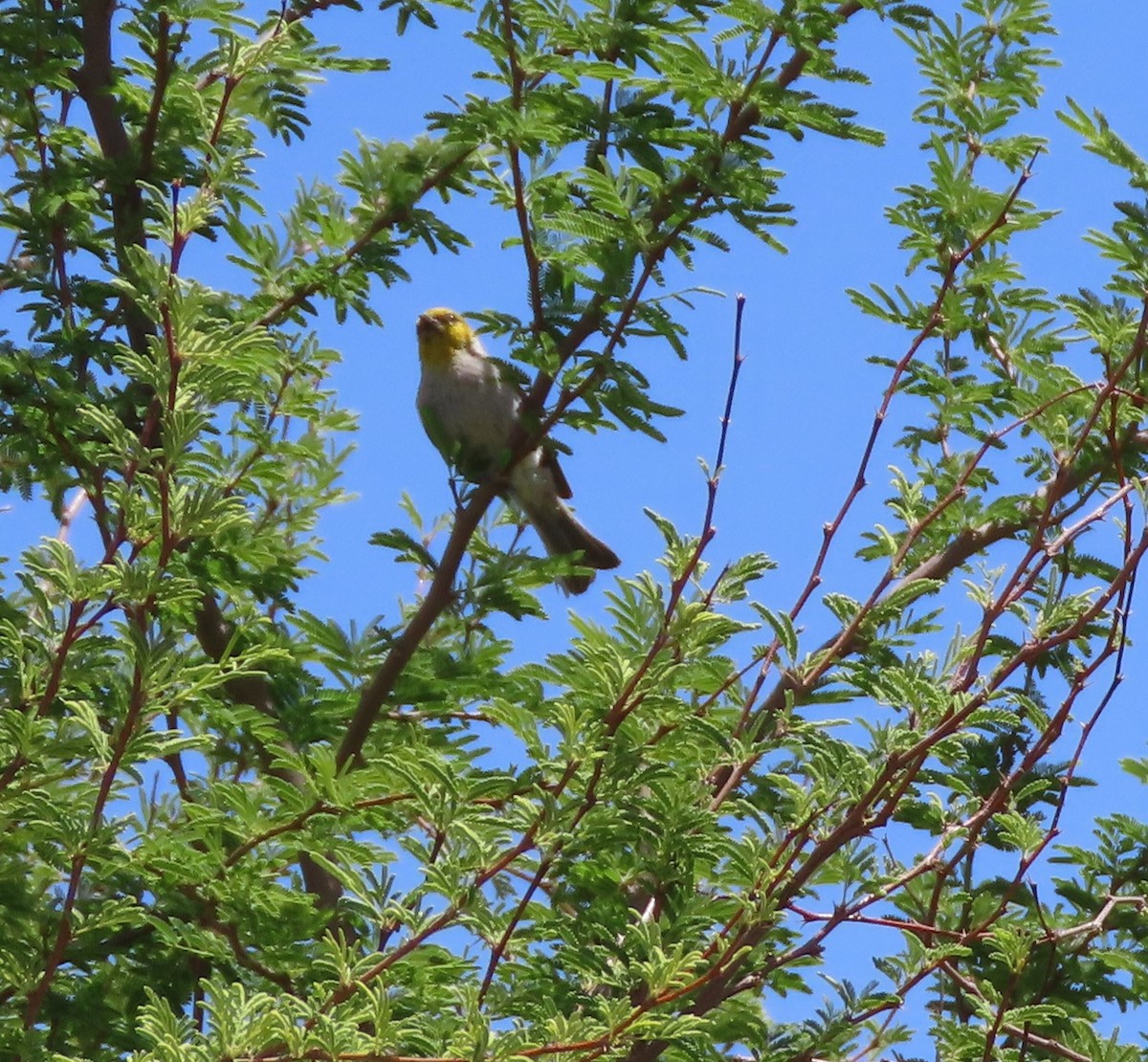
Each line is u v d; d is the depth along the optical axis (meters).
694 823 8.86
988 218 11.36
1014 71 11.78
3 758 8.60
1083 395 11.46
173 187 8.96
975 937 9.02
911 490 10.70
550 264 11.31
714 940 8.80
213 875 9.34
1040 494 11.67
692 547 8.93
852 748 9.04
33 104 13.18
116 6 13.47
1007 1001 8.92
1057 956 10.24
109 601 8.36
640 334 10.82
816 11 10.60
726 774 9.80
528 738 9.10
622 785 8.32
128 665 10.19
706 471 8.91
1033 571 9.28
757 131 10.95
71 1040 9.69
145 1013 7.60
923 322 11.57
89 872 9.66
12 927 9.28
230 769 12.67
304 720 11.66
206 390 8.53
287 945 9.49
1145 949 10.26
